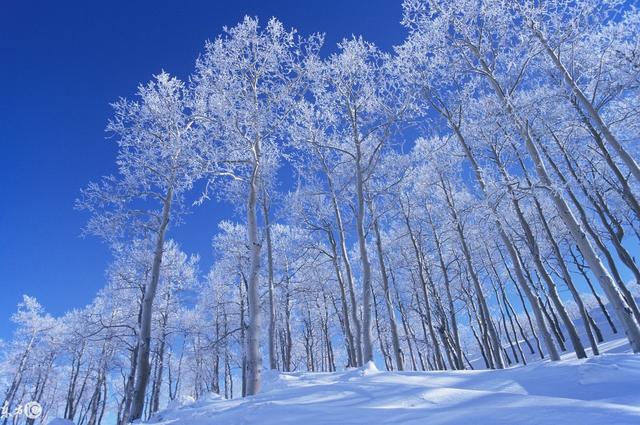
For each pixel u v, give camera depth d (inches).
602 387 140.6
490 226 463.8
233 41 403.5
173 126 447.5
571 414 98.8
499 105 399.5
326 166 537.0
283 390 199.9
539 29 387.2
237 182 486.0
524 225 426.9
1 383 1159.0
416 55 447.8
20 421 1060.5
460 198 622.5
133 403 308.7
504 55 402.9
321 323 1007.0
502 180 407.5
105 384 944.3
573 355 634.2
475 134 449.4
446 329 779.4
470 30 421.1
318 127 520.1
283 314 798.5
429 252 783.7
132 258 579.2
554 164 490.3
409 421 113.5
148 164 422.9
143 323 346.9
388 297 522.3
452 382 187.8
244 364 675.4
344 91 474.0
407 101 456.1
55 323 1064.2
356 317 473.1
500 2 392.8
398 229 810.8
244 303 780.0
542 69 454.0
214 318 810.2
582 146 500.1
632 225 608.7
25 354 1037.2
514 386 161.9
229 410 166.9
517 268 424.5
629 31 402.9
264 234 550.0
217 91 400.5
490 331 535.8
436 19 422.6
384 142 463.5
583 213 487.5
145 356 331.3
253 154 397.1
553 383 155.5
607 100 391.2
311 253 654.5
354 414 128.2
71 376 1029.2
